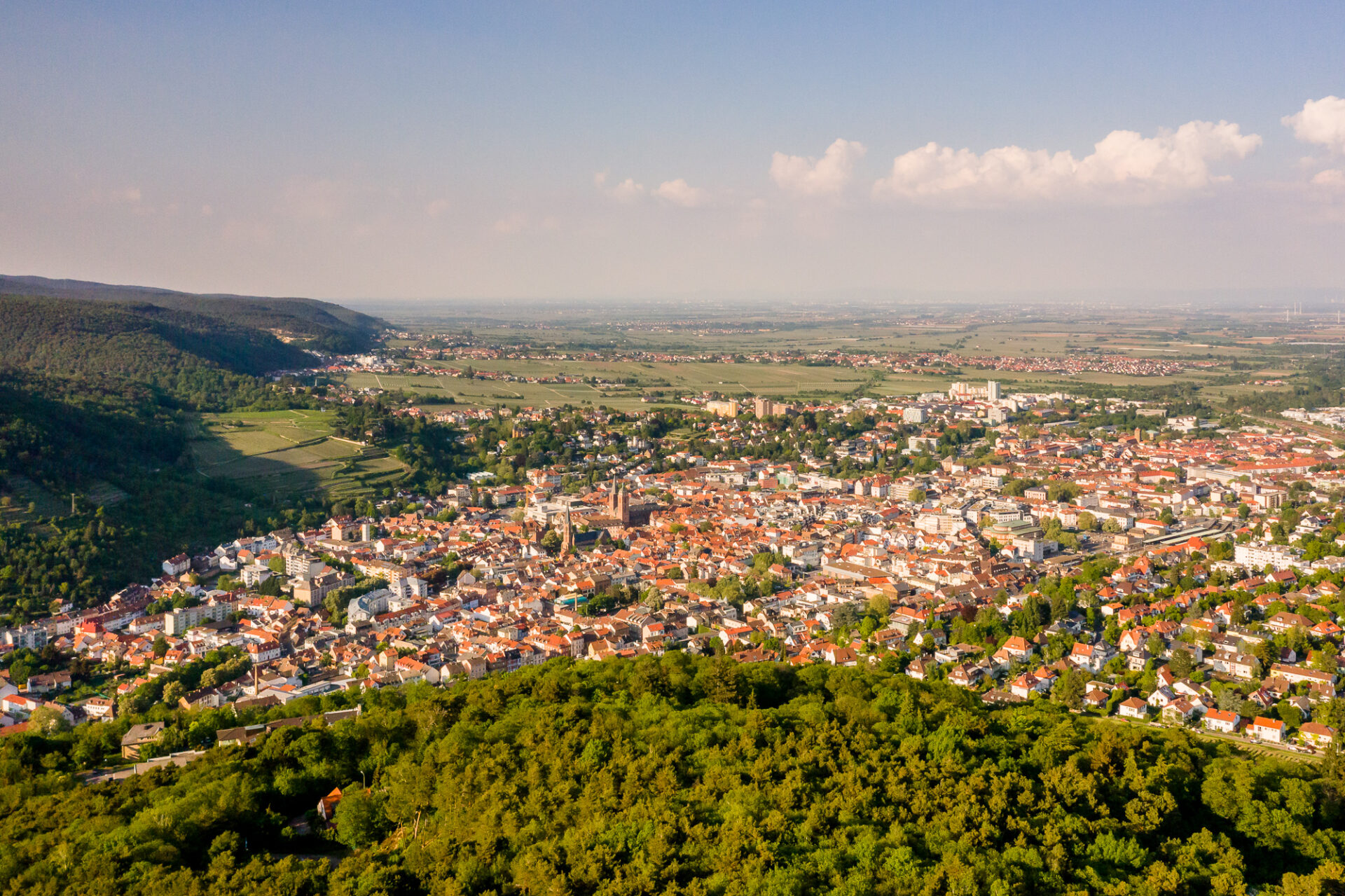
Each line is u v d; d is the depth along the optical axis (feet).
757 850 570.87
